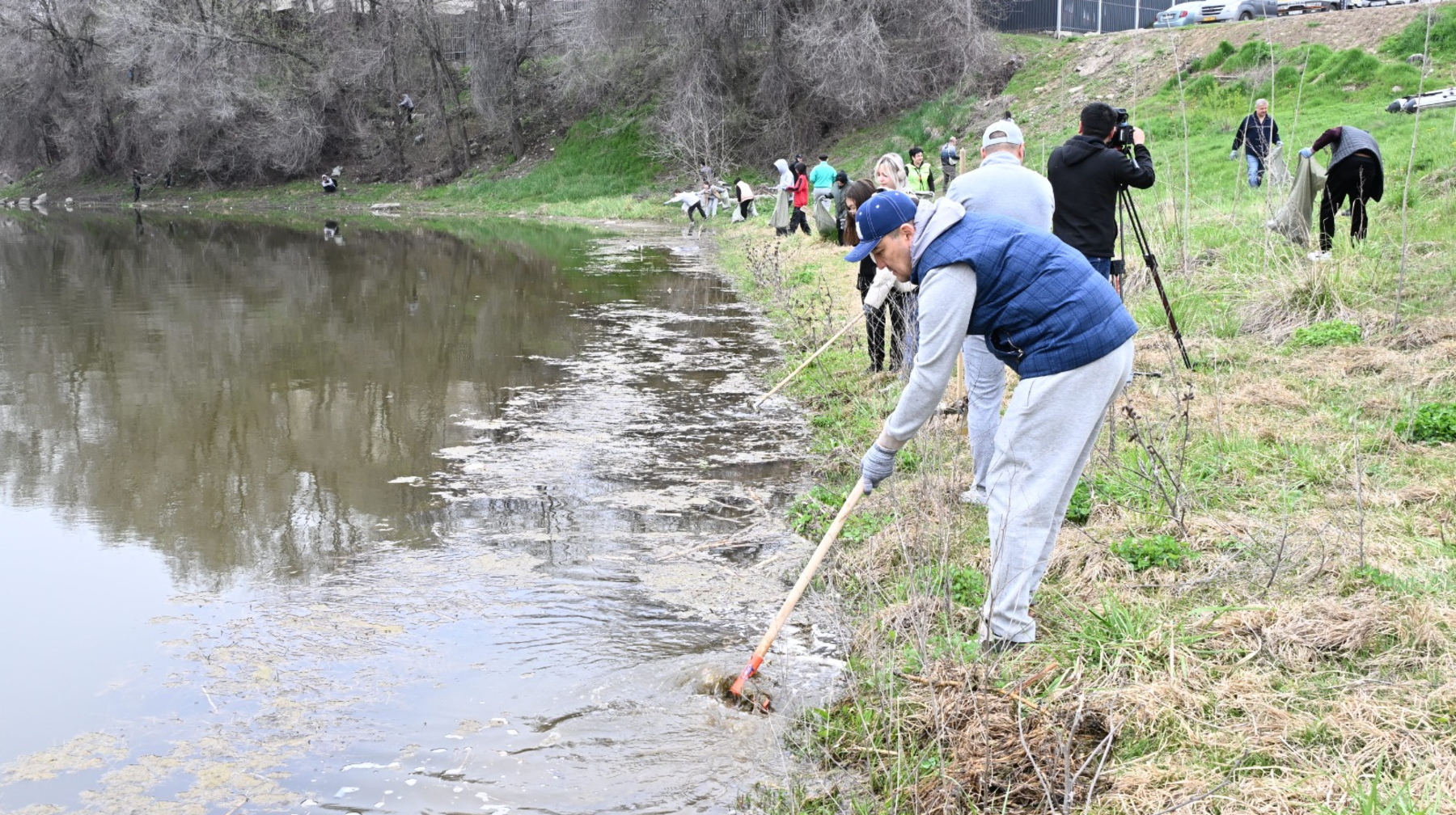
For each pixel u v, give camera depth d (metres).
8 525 6.25
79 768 3.83
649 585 5.34
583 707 4.18
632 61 40.38
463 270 19.44
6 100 52.22
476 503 6.58
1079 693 3.73
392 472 7.19
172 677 4.47
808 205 26.36
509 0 43.12
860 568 5.20
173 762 3.87
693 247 23.72
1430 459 5.55
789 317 12.41
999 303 3.81
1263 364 7.46
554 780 3.72
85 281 17.88
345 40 45.72
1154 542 4.77
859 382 8.76
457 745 3.95
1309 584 4.34
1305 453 5.73
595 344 11.71
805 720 4.02
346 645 4.73
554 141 43.47
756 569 5.50
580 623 4.92
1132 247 10.88
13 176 57.06
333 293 16.25
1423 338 7.36
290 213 41.62
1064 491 4.04
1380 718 3.36
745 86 38.12
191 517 6.38
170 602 5.19
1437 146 13.38
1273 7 30.77
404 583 5.39
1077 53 32.03
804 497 6.39
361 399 9.24
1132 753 3.46
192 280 18.11
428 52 45.75
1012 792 3.37
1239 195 14.75
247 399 9.23
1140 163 6.99
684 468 7.18
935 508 5.18
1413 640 3.78
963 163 29.95
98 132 52.44
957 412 6.75
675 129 36.34
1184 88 26.58
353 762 3.86
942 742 3.67
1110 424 6.09
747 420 8.38
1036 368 3.84
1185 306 8.82
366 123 47.47
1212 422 6.35
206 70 45.56
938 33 33.88
